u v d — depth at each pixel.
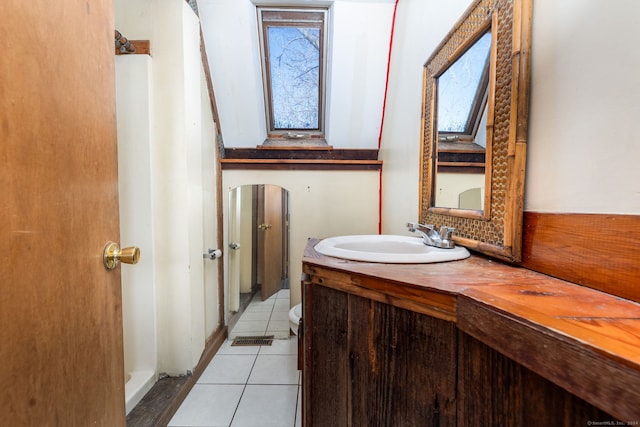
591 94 0.52
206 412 1.34
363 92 1.91
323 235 2.19
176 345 1.49
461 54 0.96
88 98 0.59
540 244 0.64
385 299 0.64
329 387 0.79
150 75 1.40
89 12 0.59
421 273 0.67
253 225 2.27
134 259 0.68
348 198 2.18
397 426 0.65
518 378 0.47
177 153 1.43
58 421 0.50
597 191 0.51
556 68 0.60
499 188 0.75
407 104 1.50
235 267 2.21
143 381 1.36
